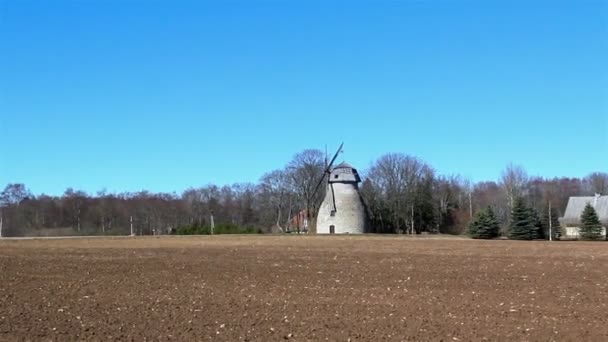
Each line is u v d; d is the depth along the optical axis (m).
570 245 62.47
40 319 21.23
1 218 139.88
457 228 131.00
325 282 30.72
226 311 22.70
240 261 42.44
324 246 60.31
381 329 19.44
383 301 24.77
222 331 19.30
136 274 34.59
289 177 138.00
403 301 24.73
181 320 21.03
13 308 23.42
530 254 48.22
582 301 24.45
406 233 130.62
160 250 54.34
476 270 35.59
